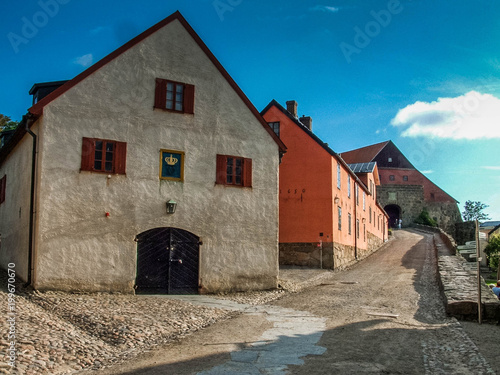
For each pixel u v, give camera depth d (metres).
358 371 7.46
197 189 16.64
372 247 40.94
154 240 15.72
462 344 9.16
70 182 14.62
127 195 15.41
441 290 15.96
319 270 24.48
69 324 10.35
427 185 78.38
